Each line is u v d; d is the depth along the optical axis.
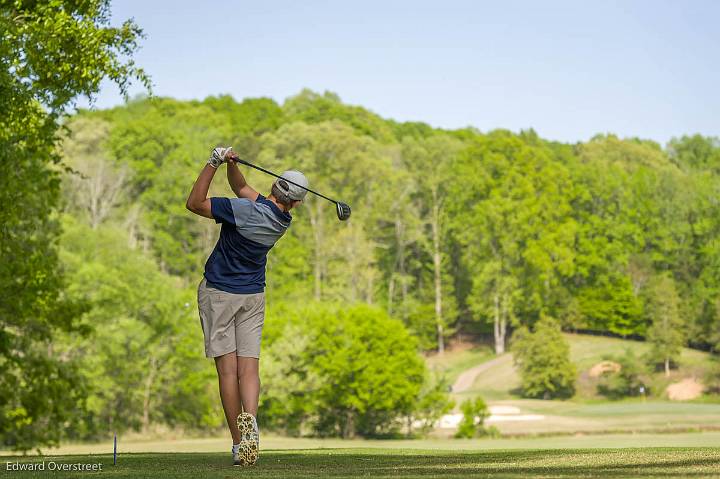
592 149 147.12
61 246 61.34
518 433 63.34
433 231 122.00
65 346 54.28
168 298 65.12
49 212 23.03
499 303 118.06
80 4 17.58
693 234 119.62
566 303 113.31
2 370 25.81
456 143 127.12
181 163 108.19
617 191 123.25
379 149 130.62
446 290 121.94
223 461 8.10
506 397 98.00
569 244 113.69
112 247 68.88
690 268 117.81
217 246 7.48
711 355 103.56
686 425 67.31
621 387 96.38
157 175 106.88
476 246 115.62
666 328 98.12
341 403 63.47
